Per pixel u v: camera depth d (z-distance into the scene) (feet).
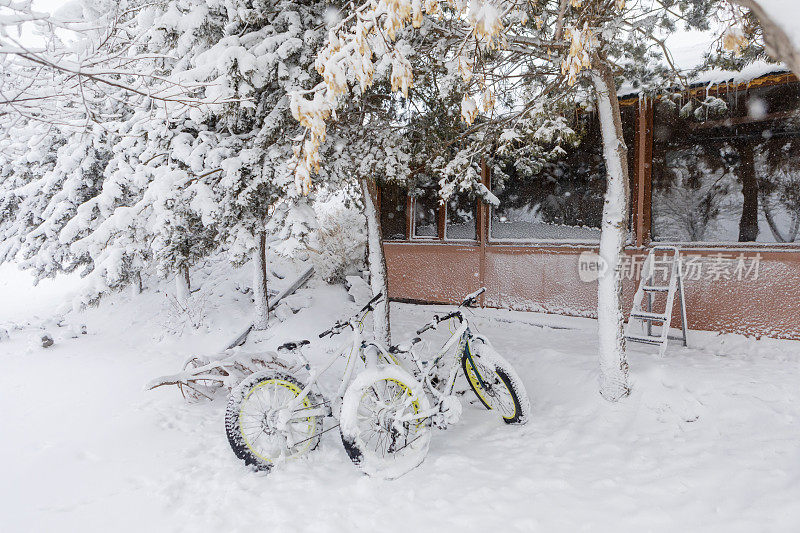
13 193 33.37
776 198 19.24
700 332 20.02
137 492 10.55
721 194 20.36
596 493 9.68
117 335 28.07
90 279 19.26
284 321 26.50
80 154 27.94
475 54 11.28
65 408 16.19
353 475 11.07
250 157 16.26
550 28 14.80
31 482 11.07
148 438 13.53
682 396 13.32
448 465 11.10
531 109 15.46
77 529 9.21
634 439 12.01
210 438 13.53
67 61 10.88
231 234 18.17
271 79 15.49
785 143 18.97
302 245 16.69
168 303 31.12
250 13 15.08
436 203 30.14
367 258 34.09
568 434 12.46
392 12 7.16
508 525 8.72
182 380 14.98
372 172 18.94
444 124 19.74
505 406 13.80
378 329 20.98
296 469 11.39
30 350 24.71
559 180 24.93
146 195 17.19
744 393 13.23
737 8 8.38
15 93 10.94
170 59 16.39
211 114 17.35
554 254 24.67
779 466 9.90
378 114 20.15
